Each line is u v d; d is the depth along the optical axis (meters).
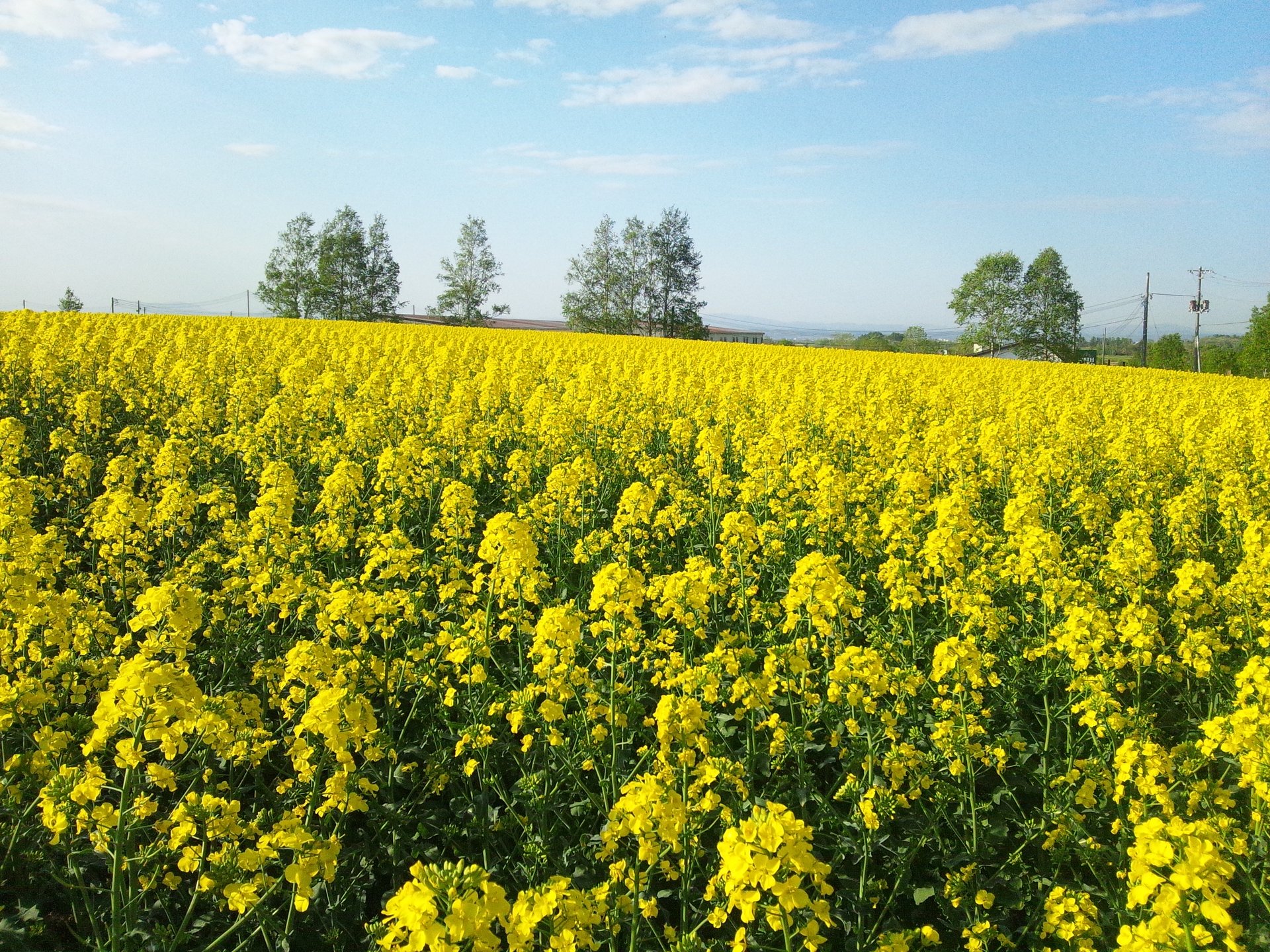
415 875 2.79
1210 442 13.78
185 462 9.71
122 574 7.25
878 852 5.15
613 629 5.53
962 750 5.27
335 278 87.88
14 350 15.71
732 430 15.73
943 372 30.70
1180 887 3.07
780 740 5.43
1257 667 4.86
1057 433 15.97
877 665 5.11
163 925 4.41
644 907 4.14
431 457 10.66
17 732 5.32
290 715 5.40
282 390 16.62
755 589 7.54
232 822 4.06
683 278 100.69
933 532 7.29
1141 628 6.21
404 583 8.11
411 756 5.86
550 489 9.48
